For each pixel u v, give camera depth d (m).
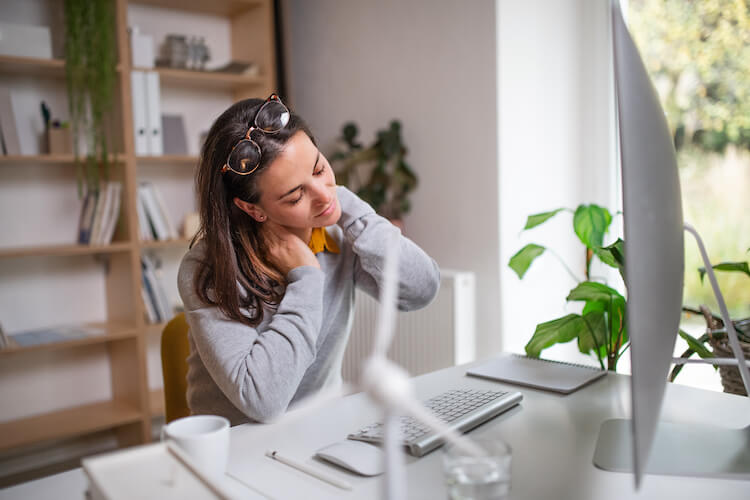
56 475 0.87
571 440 0.89
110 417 2.51
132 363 2.56
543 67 2.29
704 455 0.80
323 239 1.33
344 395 1.16
